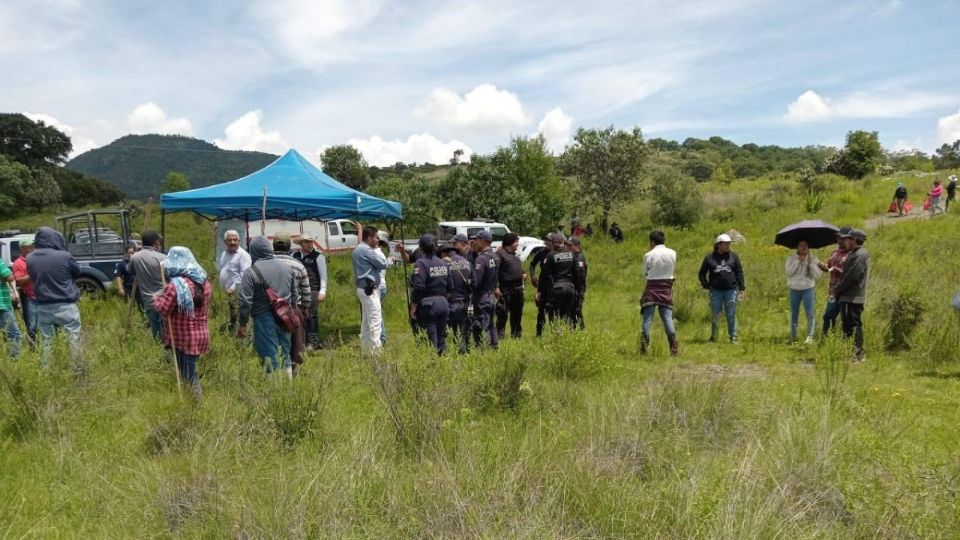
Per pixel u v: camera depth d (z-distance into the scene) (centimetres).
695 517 317
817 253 1838
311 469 373
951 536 301
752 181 4250
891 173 4212
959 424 527
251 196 903
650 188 3056
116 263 1313
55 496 387
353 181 5566
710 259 947
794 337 938
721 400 509
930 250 1666
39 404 507
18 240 1327
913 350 808
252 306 602
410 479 366
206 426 458
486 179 3048
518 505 335
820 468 370
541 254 977
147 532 334
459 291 781
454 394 509
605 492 344
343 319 1146
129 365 632
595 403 525
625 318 1193
